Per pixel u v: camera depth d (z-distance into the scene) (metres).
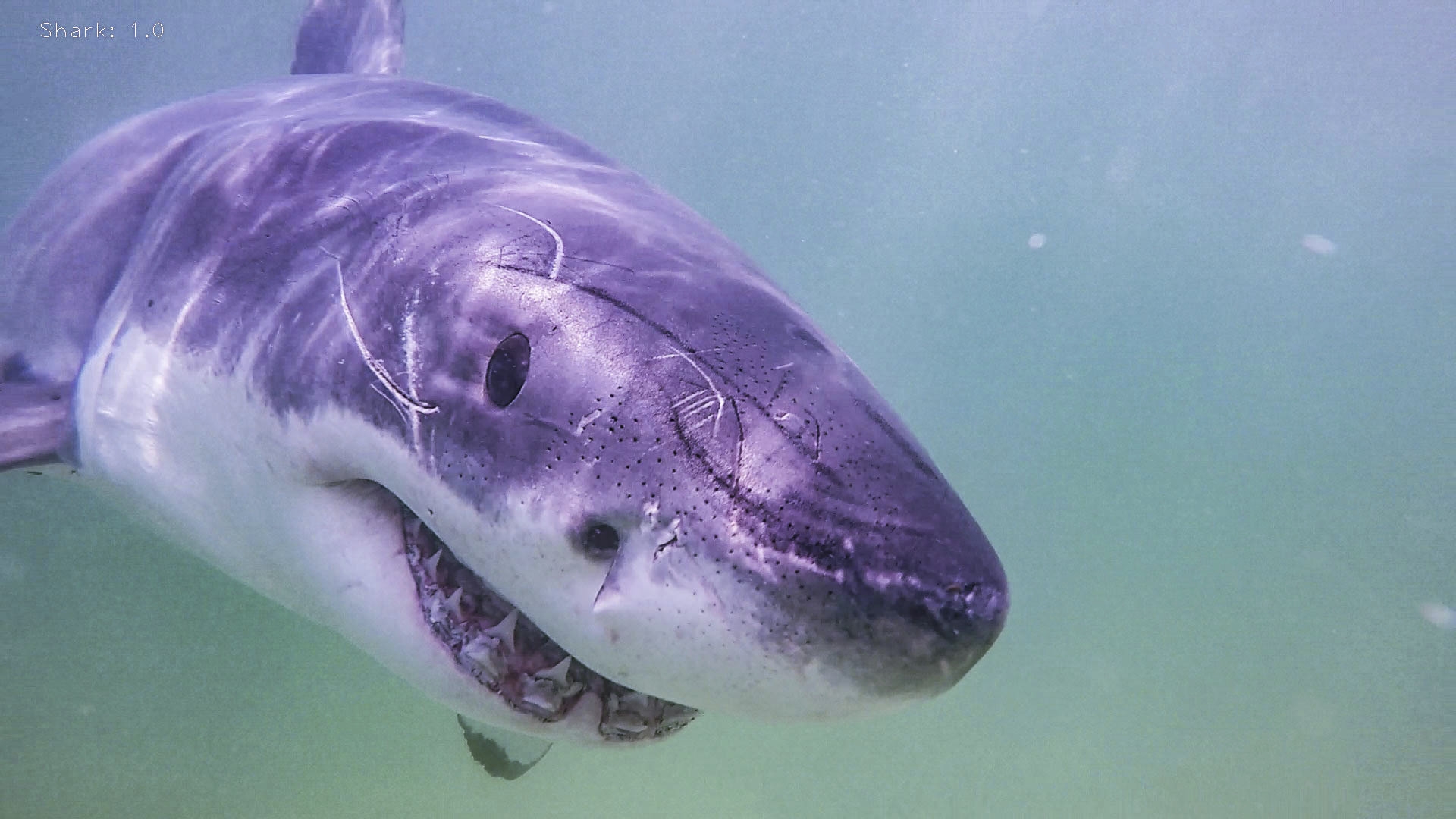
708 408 1.24
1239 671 11.34
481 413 1.36
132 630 4.91
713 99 49.81
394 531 1.62
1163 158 34.88
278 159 1.99
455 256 1.53
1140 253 31.20
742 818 5.82
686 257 1.55
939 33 37.31
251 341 1.75
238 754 4.43
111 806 3.86
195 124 2.56
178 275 1.97
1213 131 32.47
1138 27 29.11
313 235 1.78
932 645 1.14
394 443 1.46
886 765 7.20
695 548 1.16
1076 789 7.62
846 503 1.17
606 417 1.25
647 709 1.59
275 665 5.01
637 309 1.38
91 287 2.35
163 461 2.06
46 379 2.41
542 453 1.28
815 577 1.13
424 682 1.62
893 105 45.78
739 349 1.32
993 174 44.56
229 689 4.77
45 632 4.77
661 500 1.18
